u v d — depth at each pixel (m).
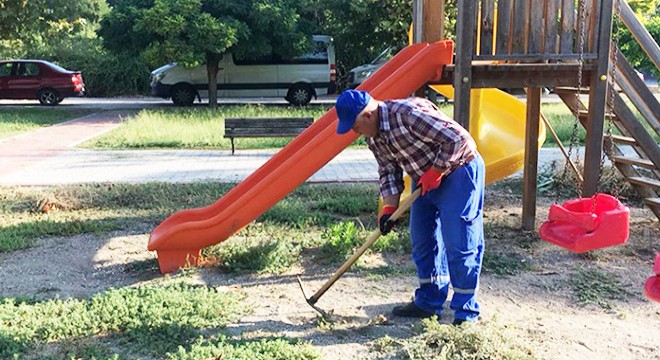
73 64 30.78
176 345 4.28
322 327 4.59
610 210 4.43
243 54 21.73
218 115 18.33
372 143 4.29
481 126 8.64
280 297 5.24
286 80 23.70
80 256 6.34
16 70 24.42
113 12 21.20
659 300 3.22
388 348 4.25
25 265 6.02
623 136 7.11
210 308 4.84
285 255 6.14
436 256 4.73
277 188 5.87
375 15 19.47
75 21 20.66
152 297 5.00
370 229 7.16
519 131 8.75
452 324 4.54
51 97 24.55
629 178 6.95
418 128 4.03
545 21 5.98
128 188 9.27
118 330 4.51
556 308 5.03
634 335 4.52
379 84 6.30
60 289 5.39
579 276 5.73
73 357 4.02
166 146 14.02
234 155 12.84
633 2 16.95
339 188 9.41
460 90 5.93
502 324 4.58
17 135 15.98
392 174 4.48
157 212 8.02
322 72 23.70
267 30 21.39
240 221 5.90
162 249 5.86
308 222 7.48
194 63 20.36
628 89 6.60
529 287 5.50
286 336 4.45
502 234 7.09
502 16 5.92
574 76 6.17
